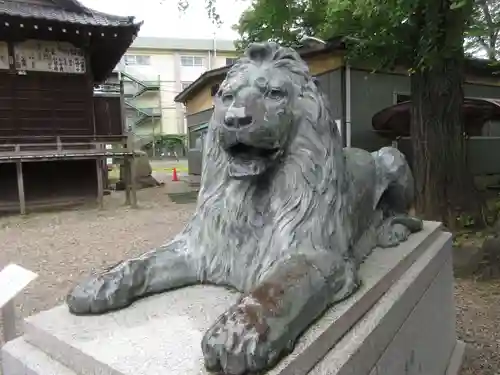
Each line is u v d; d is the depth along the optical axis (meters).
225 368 0.91
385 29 4.34
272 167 1.42
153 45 25.88
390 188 2.07
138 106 26.28
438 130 5.01
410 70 4.52
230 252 1.46
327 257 1.29
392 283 1.54
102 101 9.37
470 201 5.12
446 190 5.05
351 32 5.11
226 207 1.48
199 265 1.52
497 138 8.92
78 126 8.81
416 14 4.20
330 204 1.39
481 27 3.74
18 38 8.12
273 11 5.73
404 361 1.51
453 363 2.25
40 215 7.71
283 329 0.98
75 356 1.11
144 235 5.75
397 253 1.75
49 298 3.36
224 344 0.92
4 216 7.67
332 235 1.37
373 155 2.12
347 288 1.28
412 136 5.25
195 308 1.33
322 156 1.40
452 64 4.85
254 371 0.91
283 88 1.33
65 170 8.92
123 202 9.12
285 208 1.37
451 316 2.38
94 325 1.24
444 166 5.03
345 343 1.14
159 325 1.22
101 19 8.45
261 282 1.15
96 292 1.31
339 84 7.39
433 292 1.93
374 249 1.81
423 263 1.80
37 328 1.25
